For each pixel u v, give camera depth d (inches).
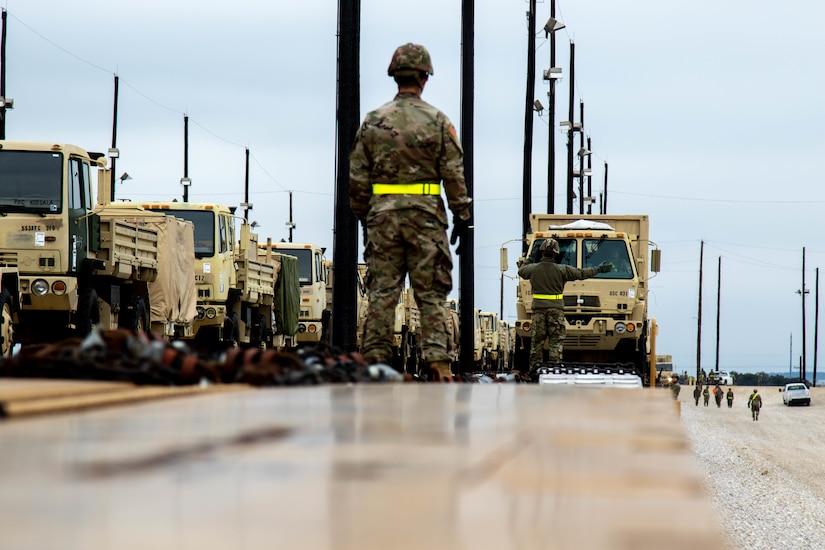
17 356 470.3
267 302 3560.5
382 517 151.3
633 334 2529.5
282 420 309.1
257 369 543.5
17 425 283.6
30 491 169.0
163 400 398.9
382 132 987.3
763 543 2506.2
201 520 147.6
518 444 241.9
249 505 159.3
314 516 150.9
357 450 229.3
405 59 1005.8
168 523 145.6
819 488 3570.4
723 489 3393.2
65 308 2010.3
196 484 178.1
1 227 2014.0
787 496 3336.6
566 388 608.1
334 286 2015.3
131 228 2322.8
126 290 2393.0
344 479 184.4
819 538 2598.4
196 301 2967.5
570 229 2591.0
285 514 152.4
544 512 154.6
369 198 1011.9
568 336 2539.4
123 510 153.9
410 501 162.9
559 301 1882.4
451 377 999.0
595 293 2534.5
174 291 2637.8
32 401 329.7
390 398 446.3
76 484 176.2
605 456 216.1
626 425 299.6
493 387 625.6
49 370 459.2
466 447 235.0
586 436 261.3
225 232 3134.8
